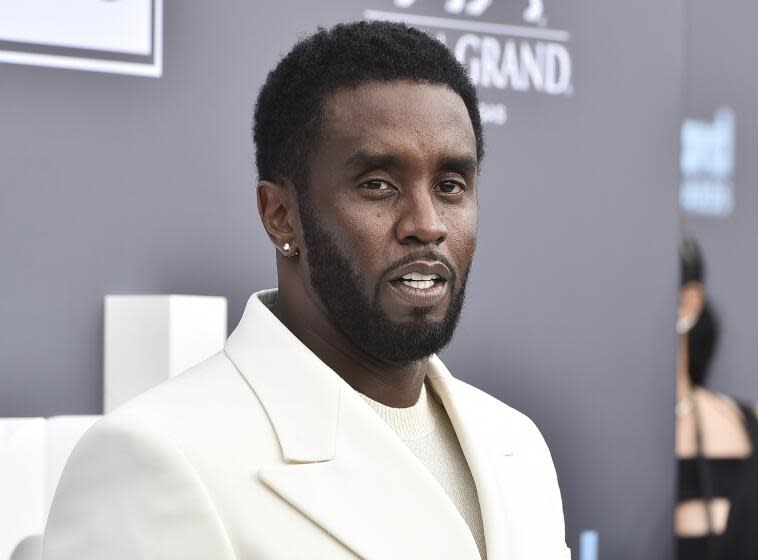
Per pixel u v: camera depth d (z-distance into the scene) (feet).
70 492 6.40
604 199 18.61
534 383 18.06
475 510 7.66
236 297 15.79
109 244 15.02
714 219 19.40
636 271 18.88
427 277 6.81
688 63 19.31
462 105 7.06
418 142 6.69
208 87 15.65
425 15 17.13
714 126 19.49
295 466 6.62
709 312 19.36
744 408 19.35
